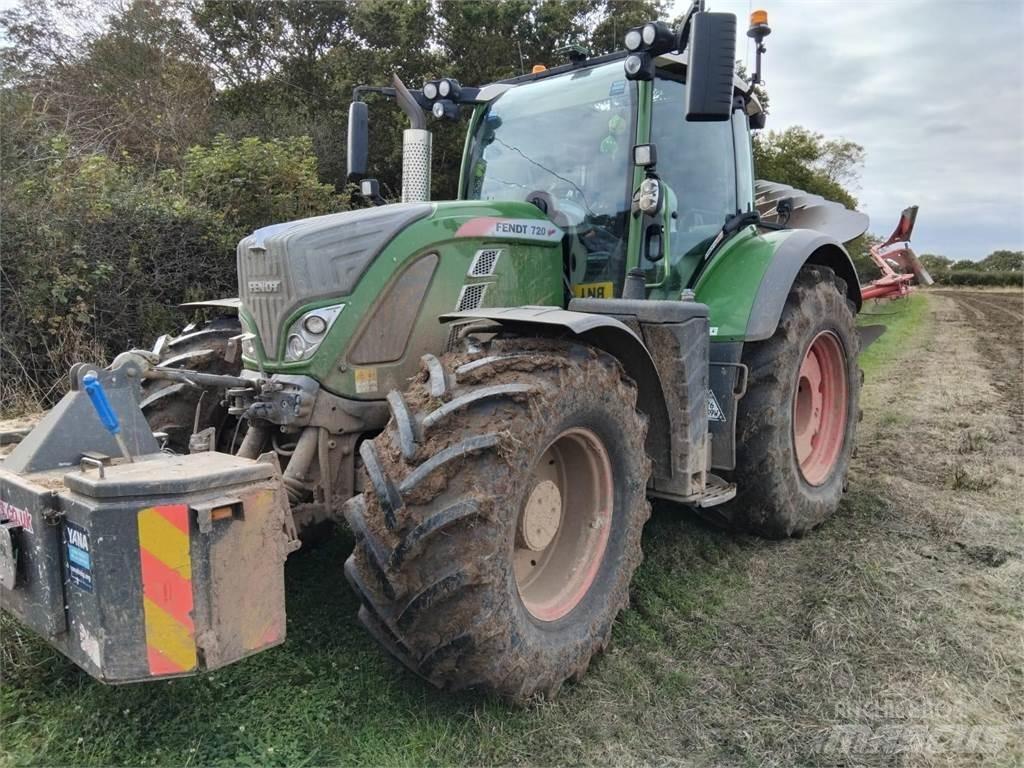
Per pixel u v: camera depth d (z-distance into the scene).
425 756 2.23
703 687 2.71
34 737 2.20
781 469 3.80
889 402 7.97
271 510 2.09
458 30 14.30
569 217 3.60
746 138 4.36
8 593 2.17
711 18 2.79
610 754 2.33
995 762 2.35
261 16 14.17
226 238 7.18
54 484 2.06
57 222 6.11
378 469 2.25
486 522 2.20
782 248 3.92
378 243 2.86
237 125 12.31
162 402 3.41
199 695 2.41
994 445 6.10
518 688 2.37
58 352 5.92
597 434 2.71
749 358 3.83
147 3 12.66
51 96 9.99
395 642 2.33
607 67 3.69
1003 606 3.32
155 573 1.91
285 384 2.77
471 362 2.46
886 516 4.43
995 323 18.81
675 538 4.00
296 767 2.15
